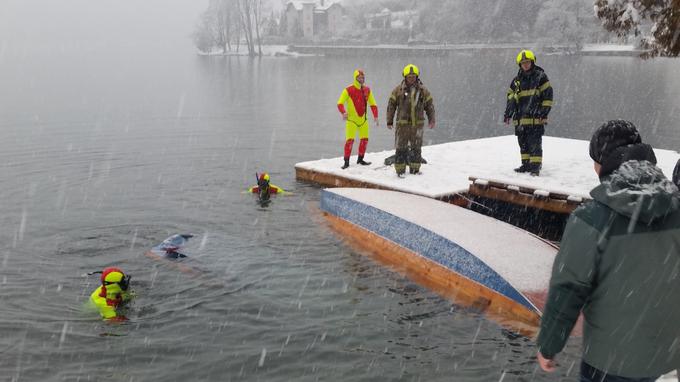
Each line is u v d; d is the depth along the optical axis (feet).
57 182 43.98
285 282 24.77
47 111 96.02
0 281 24.90
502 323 21.17
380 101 110.11
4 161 52.75
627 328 8.31
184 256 27.45
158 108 101.96
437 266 25.86
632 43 259.60
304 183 43.37
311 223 33.37
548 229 32.17
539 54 269.44
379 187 37.29
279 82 161.99
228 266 26.30
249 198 38.86
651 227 8.14
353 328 20.75
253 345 19.54
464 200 35.22
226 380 17.61
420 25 345.10
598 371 8.73
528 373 17.72
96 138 67.67
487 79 161.68
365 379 17.54
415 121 37.91
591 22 271.49
